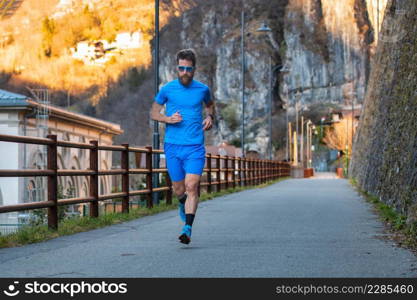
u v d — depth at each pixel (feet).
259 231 38.93
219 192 89.56
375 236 36.14
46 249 30.91
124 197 51.08
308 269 24.85
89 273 24.21
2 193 135.33
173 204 63.00
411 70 58.95
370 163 90.74
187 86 31.94
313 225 42.88
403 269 24.89
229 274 23.81
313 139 627.05
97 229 40.73
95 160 45.03
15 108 143.23
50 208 38.19
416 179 43.78
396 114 64.39
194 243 33.04
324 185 133.69
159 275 23.68
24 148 142.92
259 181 138.82
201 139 32.04
